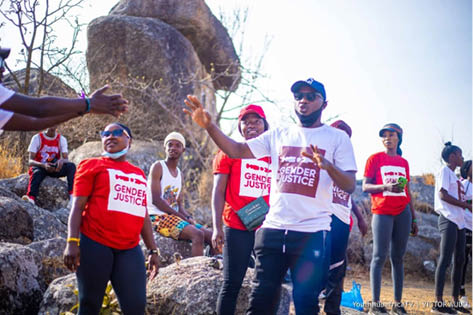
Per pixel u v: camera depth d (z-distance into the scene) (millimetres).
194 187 11078
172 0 13977
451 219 6484
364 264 10344
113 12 14008
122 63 12422
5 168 9062
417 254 10586
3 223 5469
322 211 3344
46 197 7656
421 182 14188
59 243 5176
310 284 3229
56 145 7777
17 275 4270
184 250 6047
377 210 5844
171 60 12445
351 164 3359
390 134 6020
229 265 3980
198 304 4203
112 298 4156
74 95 11984
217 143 3449
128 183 3490
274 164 3494
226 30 15320
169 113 12016
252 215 3951
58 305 4184
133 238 3490
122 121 11820
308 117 3477
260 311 3330
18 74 12422
